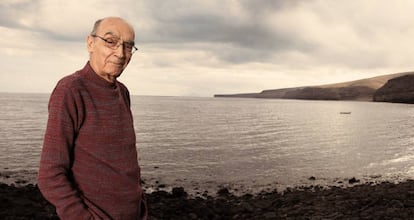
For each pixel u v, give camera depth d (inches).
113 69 101.7
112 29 100.8
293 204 527.2
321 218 411.8
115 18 104.0
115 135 102.8
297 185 751.7
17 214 390.9
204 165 974.4
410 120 3484.3
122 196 103.3
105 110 101.7
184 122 2726.4
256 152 1263.5
